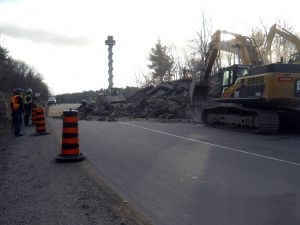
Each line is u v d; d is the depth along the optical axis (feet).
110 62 194.08
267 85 46.39
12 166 26.94
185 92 102.58
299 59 51.16
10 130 54.34
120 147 36.14
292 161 28.58
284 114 51.42
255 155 31.35
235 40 61.00
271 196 19.36
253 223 15.66
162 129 54.13
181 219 16.15
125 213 16.55
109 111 97.96
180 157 30.58
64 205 17.66
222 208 17.57
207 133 48.70
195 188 21.02
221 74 60.85
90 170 25.38
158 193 20.03
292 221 15.80
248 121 50.31
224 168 26.20
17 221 15.64
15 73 219.61
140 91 132.46
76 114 29.37
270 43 59.36
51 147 35.91
